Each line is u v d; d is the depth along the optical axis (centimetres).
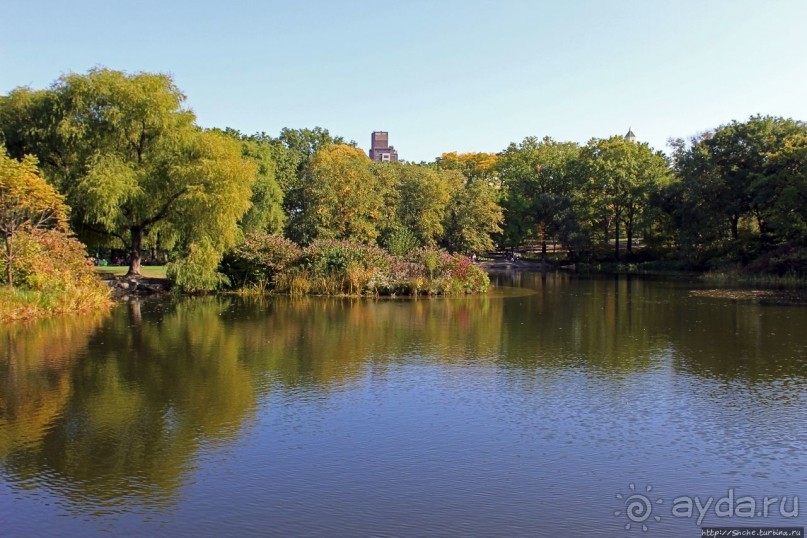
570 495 614
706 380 1059
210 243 2680
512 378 1075
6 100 2703
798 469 675
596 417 853
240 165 2770
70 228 2683
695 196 4759
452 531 544
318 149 6706
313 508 585
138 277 2803
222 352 1305
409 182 5231
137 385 1021
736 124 4812
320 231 4306
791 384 1030
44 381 1048
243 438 770
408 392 981
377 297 2586
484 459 704
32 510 581
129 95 2605
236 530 544
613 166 5862
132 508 585
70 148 2612
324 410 885
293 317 1892
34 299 1848
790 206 3894
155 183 2684
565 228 5872
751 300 2511
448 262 2844
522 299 2564
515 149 7544
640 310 2131
